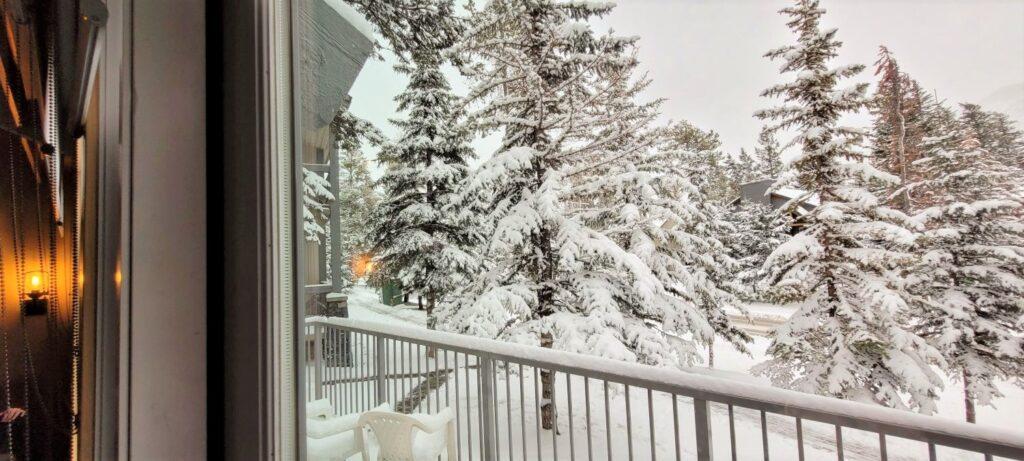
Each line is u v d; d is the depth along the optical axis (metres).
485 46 5.50
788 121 4.60
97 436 0.66
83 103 0.69
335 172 2.70
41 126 0.69
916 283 3.03
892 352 3.20
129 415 0.67
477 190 5.73
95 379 0.67
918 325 3.03
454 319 6.04
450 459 2.72
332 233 2.67
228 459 0.73
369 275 7.62
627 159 6.16
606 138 5.86
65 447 0.66
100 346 0.67
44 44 0.68
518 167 5.52
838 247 3.79
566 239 5.45
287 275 0.81
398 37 4.40
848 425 1.58
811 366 3.92
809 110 4.41
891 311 3.16
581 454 4.11
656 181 6.27
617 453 4.15
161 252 0.71
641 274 5.21
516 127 6.11
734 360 5.85
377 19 3.92
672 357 5.36
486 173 5.55
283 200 0.80
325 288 1.83
